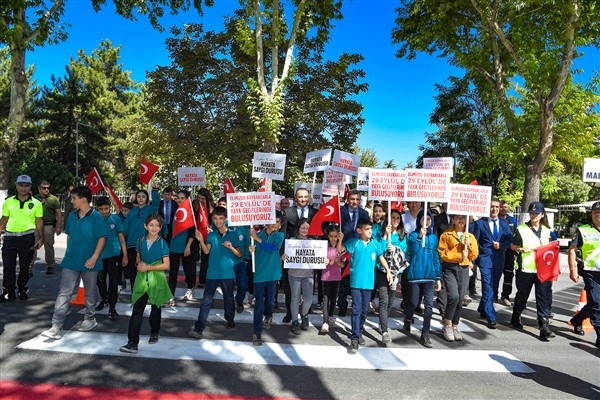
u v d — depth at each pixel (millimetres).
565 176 29938
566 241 20578
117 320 6660
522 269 7102
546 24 16359
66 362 5000
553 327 7465
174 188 22734
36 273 10148
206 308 6102
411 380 4953
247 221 6156
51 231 10039
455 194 6559
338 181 11250
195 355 5383
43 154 25906
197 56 18188
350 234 7867
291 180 19984
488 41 18359
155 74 18641
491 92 20594
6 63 41812
